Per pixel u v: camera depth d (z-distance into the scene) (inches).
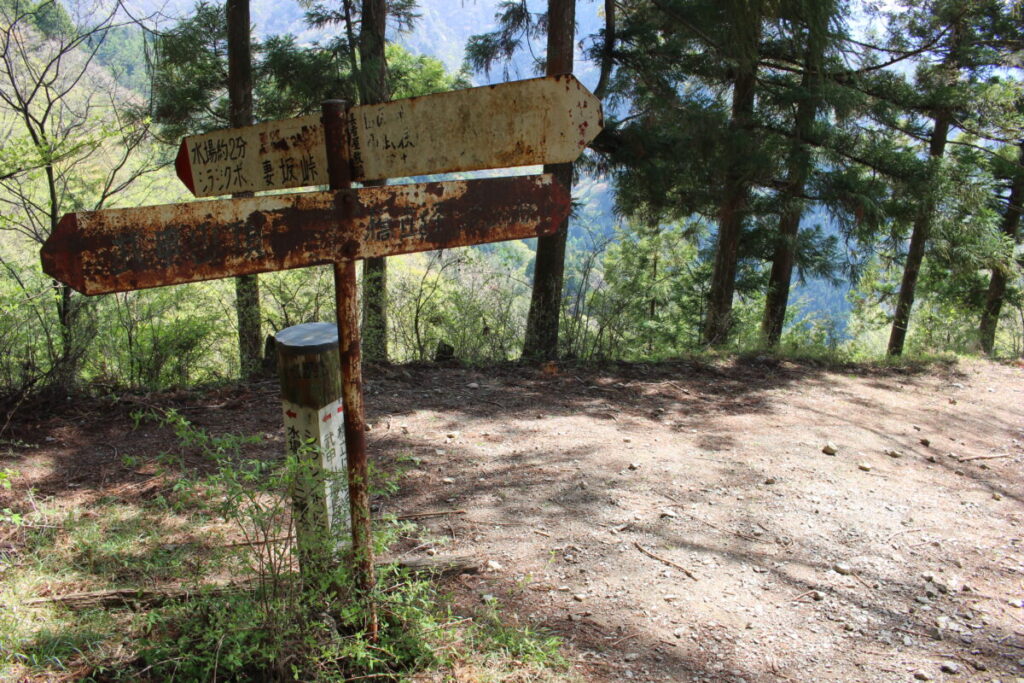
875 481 197.2
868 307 803.4
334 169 90.7
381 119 91.5
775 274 543.5
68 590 119.6
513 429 221.0
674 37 370.9
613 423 233.8
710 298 489.1
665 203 419.2
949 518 177.2
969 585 144.6
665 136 371.6
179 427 103.2
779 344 398.6
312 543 97.2
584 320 326.6
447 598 123.4
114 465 175.9
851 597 136.8
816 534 161.3
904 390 316.2
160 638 105.7
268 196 85.0
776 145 403.5
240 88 355.9
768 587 138.1
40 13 238.7
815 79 415.5
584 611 125.4
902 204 438.6
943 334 552.1
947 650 121.3
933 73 512.4
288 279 282.8
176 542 135.3
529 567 139.4
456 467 188.4
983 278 647.8
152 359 246.2
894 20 502.0
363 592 101.0
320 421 104.0
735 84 432.1
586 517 162.2
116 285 77.5
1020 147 601.9
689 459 202.8
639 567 141.6
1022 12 502.9
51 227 234.1
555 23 315.0
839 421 254.8
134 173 260.4
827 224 468.1
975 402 304.7
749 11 318.7
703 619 125.1
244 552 101.7
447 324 307.9
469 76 510.0
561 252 327.6
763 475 193.9
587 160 393.1
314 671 94.8
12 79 231.9
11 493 158.2
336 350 105.3
